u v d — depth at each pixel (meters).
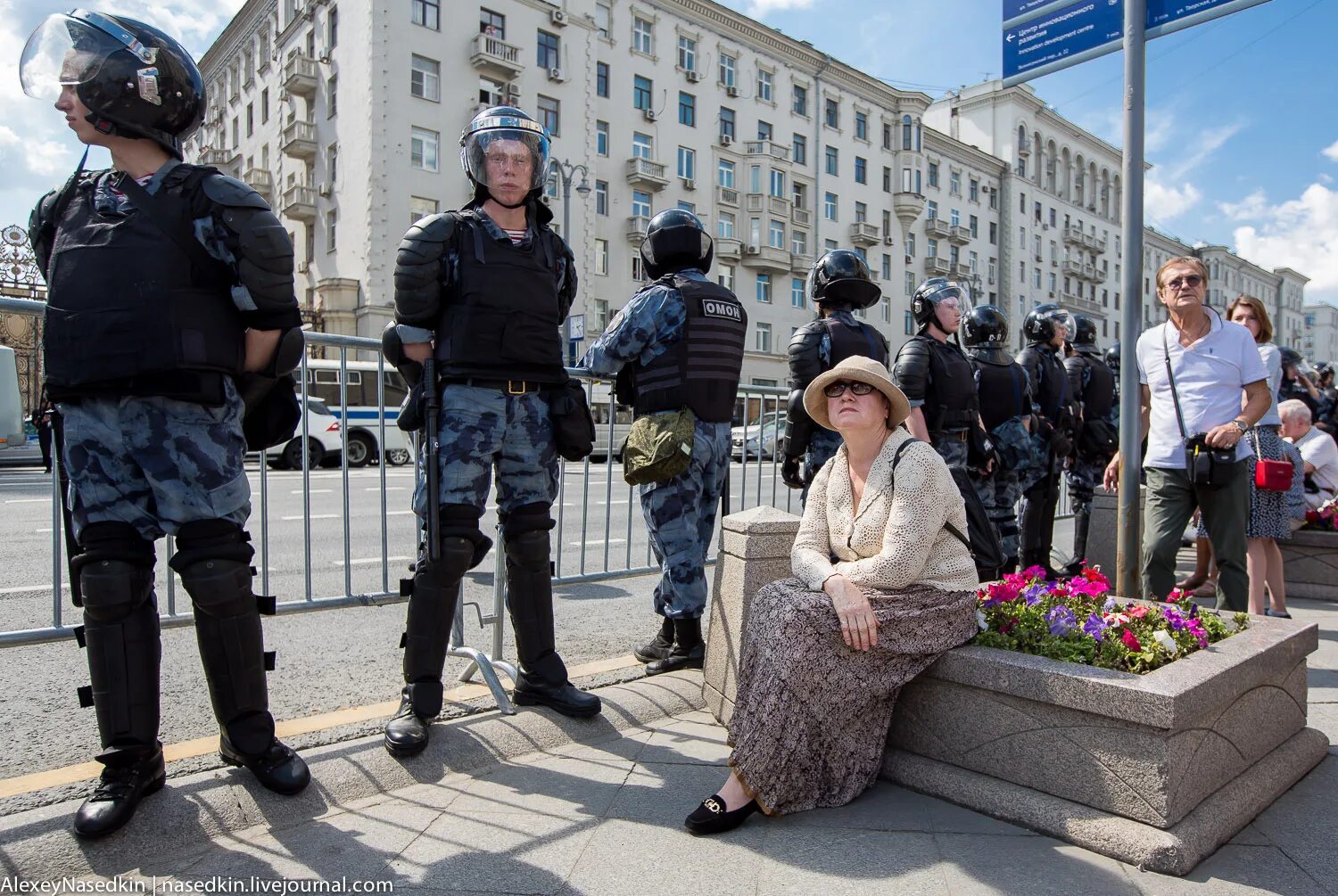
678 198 36.91
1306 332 100.50
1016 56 4.63
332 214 30.70
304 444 3.96
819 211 42.69
